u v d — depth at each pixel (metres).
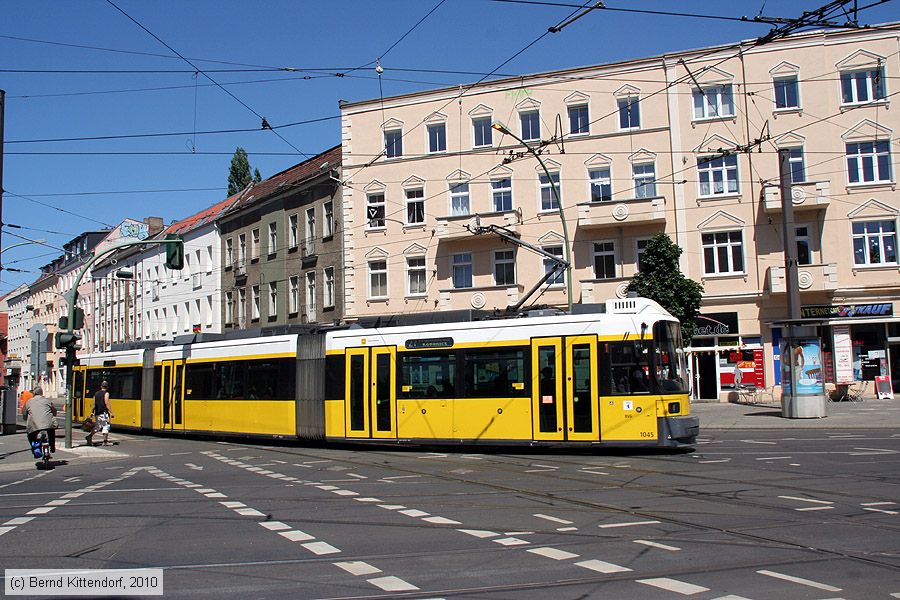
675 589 6.44
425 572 7.16
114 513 10.75
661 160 33.62
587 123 34.69
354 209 38.50
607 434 16.28
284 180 46.00
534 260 34.91
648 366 16.28
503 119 35.84
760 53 32.75
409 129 37.53
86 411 30.34
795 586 6.46
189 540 8.79
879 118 31.70
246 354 22.47
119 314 63.84
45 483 14.66
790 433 21.14
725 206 32.78
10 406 26.86
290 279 42.78
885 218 31.47
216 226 49.56
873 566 7.06
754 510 9.79
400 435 18.56
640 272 31.27
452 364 18.11
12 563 7.85
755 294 32.16
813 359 24.75
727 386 32.47
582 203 33.72
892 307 31.00
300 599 6.38
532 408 17.00
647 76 34.00
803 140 32.28
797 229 32.28
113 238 66.25
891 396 30.44
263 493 12.30
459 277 36.41
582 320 16.80
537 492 11.66
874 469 13.19
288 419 20.73
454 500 11.12
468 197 36.34
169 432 25.08
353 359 19.55
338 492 12.19
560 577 6.89
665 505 10.28
